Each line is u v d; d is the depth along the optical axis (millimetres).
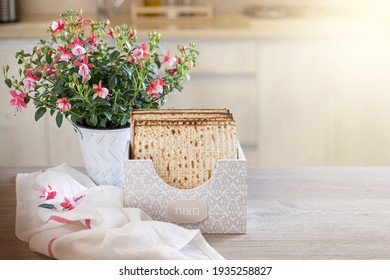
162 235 1150
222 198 1250
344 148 3471
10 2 3580
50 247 1149
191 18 3699
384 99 3395
